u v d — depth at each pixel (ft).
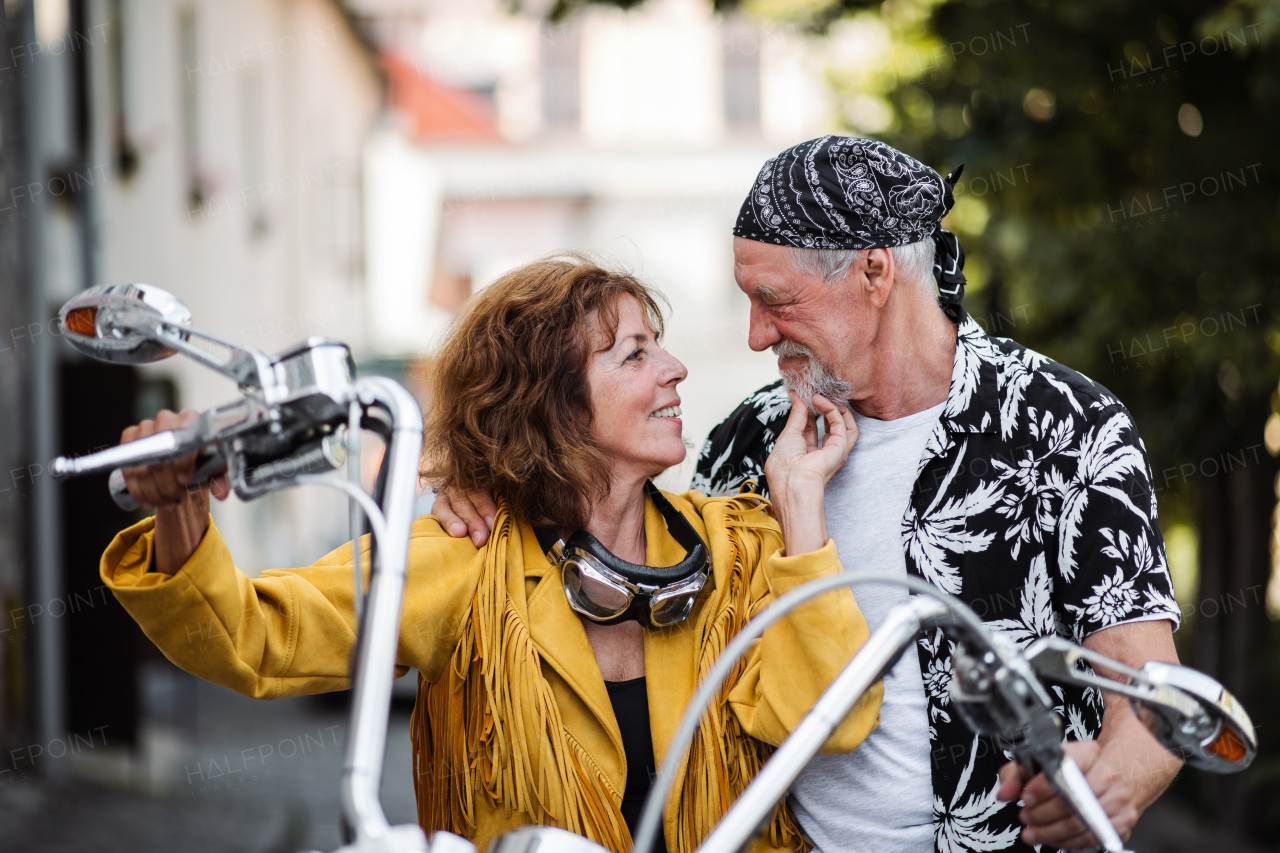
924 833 5.84
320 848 16.71
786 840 5.83
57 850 15.35
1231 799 19.54
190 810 18.49
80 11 24.04
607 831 5.34
